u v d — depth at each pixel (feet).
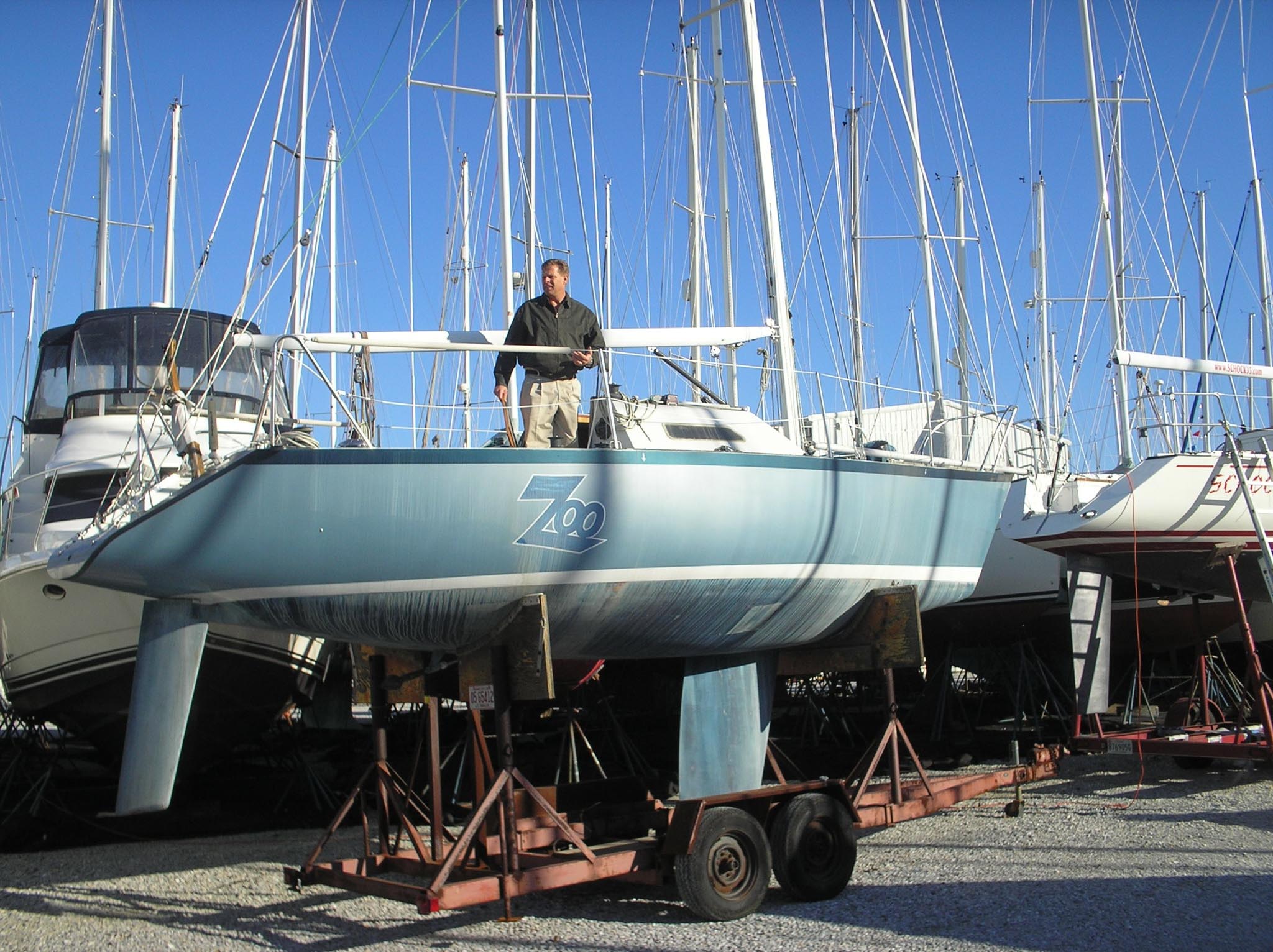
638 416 22.21
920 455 29.22
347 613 17.90
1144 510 30.53
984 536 25.44
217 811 28.86
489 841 18.07
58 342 32.22
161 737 17.79
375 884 16.31
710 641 21.42
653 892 18.89
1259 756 25.22
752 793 17.93
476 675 18.39
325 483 17.15
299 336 18.94
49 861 22.79
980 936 15.38
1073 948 14.69
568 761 27.04
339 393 19.20
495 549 17.89
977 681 43.78
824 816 18.19
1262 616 37.88
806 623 22.34
